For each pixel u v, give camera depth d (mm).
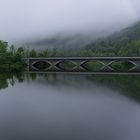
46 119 56031
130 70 182000
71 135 46469
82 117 57406
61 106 68375
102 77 139875
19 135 46312
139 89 95375
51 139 44562
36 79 132250
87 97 80188
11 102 73750
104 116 58375
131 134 47031
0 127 50688
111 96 81500
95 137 45562
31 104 70938
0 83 115625
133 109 64562
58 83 115000
